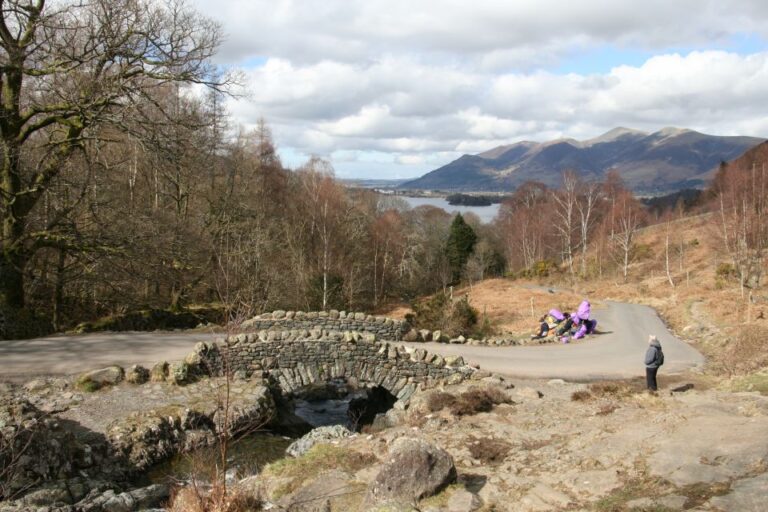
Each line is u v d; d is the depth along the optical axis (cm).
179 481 1061
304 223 4322
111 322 2242
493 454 984
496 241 8156
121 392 1390
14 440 1000
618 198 6962
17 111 1966
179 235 2567
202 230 3016
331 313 2059
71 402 1309
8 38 1809
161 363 1489
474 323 2727
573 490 779
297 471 981
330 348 1623
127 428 1214
